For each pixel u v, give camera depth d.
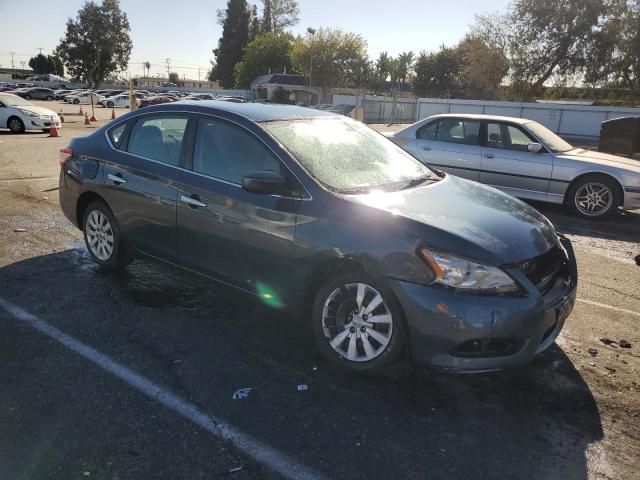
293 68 68.69
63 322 4.08
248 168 3.91
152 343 3.81
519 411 3.18
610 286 5.43
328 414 3.06
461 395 3.31
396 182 4.02
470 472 2.65
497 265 3.09
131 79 22.83
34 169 10.96
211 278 4.17
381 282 3.26
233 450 2.73
